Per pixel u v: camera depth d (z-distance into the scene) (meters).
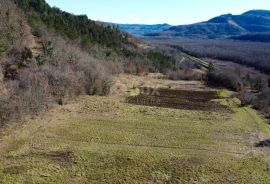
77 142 30.64
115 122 37.75
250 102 52.81
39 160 26.25
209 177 25.19
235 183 24.44
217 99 56.41
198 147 31.39
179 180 24.44
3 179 22.84
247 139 34.41
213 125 38.97
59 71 47.53
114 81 61.53
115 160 27.22
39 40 64.94
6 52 48.62
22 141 29.81
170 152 29.69
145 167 26.28
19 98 36.56
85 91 51.25
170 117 41.59
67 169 25.11
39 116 37.09
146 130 35.62
